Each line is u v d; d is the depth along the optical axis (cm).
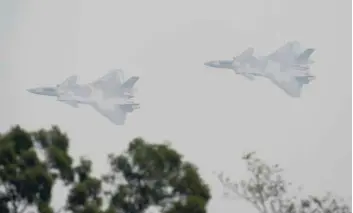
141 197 16475
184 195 16475
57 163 16162
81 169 16500
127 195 16450
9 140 16150
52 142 16525
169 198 16525
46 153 16225
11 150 15888
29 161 15912
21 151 16150
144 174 16525
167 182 16525
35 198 15812
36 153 15975
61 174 16250
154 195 16475
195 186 16500
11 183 15738
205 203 16338
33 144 16400
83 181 16412
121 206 16425
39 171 15738
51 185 15825
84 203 16138
